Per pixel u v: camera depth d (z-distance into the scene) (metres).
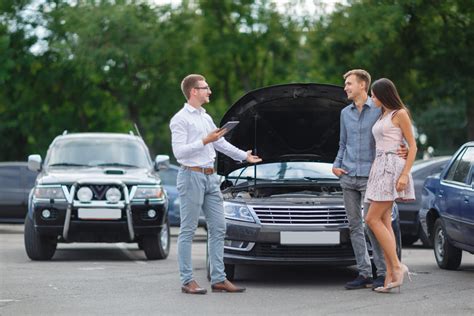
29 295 11.03
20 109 45.31
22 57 43.72
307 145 13.59
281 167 13.47
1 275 13.26
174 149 11.06
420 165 19.58
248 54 44.22
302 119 13.23
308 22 43.28
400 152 11.03
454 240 13.62
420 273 13.49
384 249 11.16
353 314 9.47
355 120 11.45
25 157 50.25
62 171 16.41
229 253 11.92
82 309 9.88
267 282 12.38
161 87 43.84
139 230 15.78
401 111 10.98
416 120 55.84
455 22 32.19
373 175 11.10
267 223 11.79
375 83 11.12
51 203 15.57
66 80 44.44
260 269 14.02
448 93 32.19
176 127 11.07
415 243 21.30
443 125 55.72
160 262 15.75
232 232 11.88
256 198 12.16
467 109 32.69
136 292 11.30
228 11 43.91
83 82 44.16
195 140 11.11
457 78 32.00
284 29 44.09
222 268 11.36
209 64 44.31
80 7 43.12
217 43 43.31
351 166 11.42
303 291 11.40
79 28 42.16
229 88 47.50
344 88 12.17
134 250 18.69
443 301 10.38
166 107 43.78
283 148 13.60
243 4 43.97
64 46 42.81
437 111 55.12
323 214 11.81
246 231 11.78
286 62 44.69
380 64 32.81
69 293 11.21
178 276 13.14
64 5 44.03
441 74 32.34
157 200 15.95
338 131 13.37
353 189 11.46
